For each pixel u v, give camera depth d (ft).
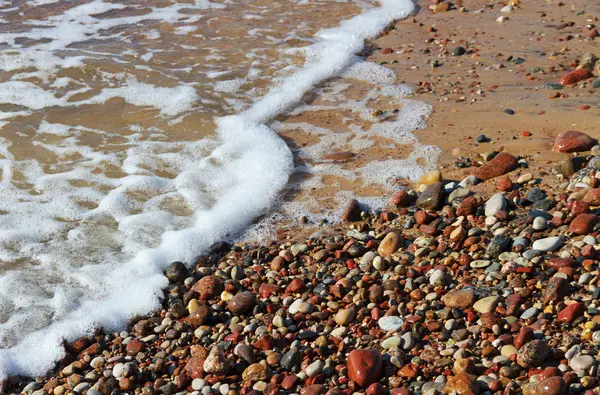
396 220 7.15
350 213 7.21
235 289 6.65
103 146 8.20
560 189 7.12
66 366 6.29
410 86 8.91
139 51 9.84
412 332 6.12
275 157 7.92
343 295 6.51
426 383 5.77
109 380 6.10
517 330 6.02
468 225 6.93
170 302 6.66
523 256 6.52
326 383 5.90
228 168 7.89
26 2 11.44
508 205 7.05
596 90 8.38
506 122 8.05
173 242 7.09
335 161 7.87
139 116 8.63
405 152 7.87
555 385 5.53
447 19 10.39
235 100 8.86
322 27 10.33
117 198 7.54
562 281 6.19
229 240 7.16
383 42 9.95
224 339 6.29
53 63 9.54
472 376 5.70
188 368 6.09
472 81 8.85
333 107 8.68
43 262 6.97
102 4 11.35
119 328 6.51
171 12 11.00
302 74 9.29
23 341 6.41
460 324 6.16
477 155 7.69
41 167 7.92
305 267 6.82
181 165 7.94
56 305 6.64
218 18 10.75
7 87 9.13
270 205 7.44
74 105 8.83
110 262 6.97
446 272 6.58
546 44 9.44
